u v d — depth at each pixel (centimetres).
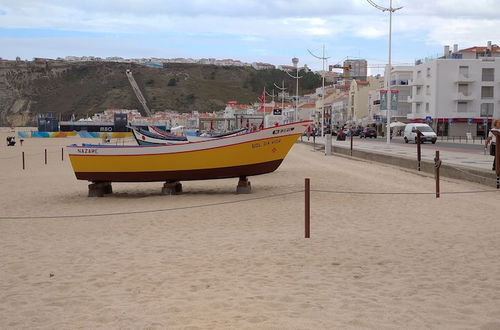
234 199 1745
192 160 1891
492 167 2158
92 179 1930
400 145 5203
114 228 1257
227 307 634
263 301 657
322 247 983
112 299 687
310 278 770
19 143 7825
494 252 916
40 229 1263
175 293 705
